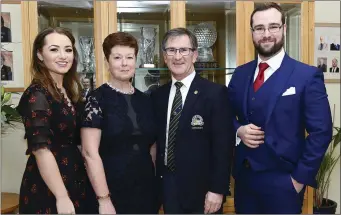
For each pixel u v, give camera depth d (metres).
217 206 1.55
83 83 2.09
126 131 1.56
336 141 2.64
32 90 1.42
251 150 1.66
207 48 2.17
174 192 1.58
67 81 1.59
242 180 1.72
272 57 1.63
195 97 1.59
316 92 1.54
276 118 1.57
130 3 2.09
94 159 1.50
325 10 2.87
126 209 1.56
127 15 2.11
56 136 1.45
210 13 2.14
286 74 1.59
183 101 1.63
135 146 1.59
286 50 2.08
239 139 1.70
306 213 2.08
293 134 1.57
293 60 1.63
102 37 2.05
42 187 1.45
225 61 2.16
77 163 1.52
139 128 1.59
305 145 1.57
